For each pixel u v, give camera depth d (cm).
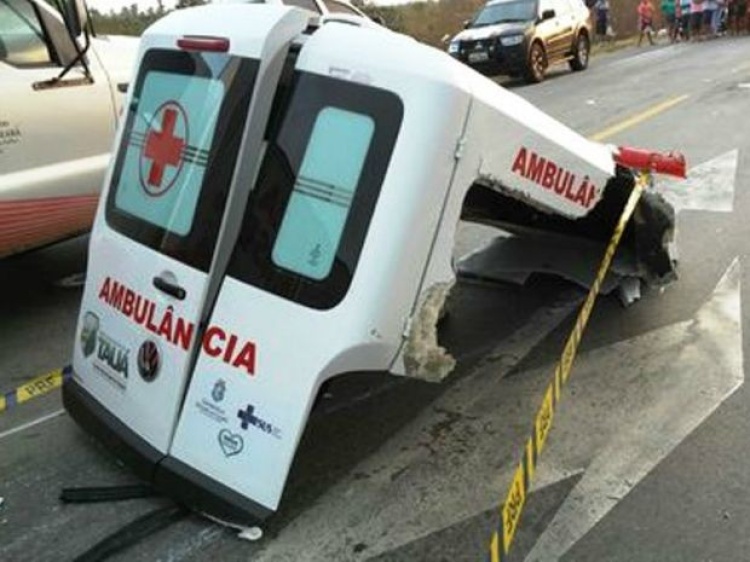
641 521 340
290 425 321
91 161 571
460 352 484
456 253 634
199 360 343
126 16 1741
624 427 404
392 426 412
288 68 342
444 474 375
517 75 1820
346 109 324
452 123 320
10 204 523
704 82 1507
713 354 467
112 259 391
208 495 332
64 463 392
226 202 340
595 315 520
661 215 491
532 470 314
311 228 326
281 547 331
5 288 627
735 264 586
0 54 528
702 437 393
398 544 333
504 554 288
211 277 341
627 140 1027
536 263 552
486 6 1959
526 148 366
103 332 388
